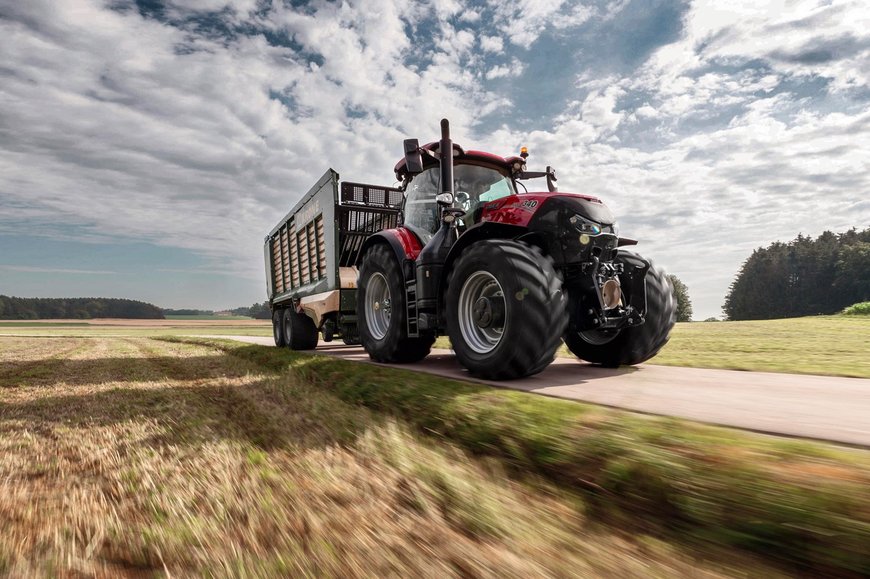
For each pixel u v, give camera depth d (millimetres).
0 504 1605
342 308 6996
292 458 2062
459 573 1146
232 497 1620
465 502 1543
